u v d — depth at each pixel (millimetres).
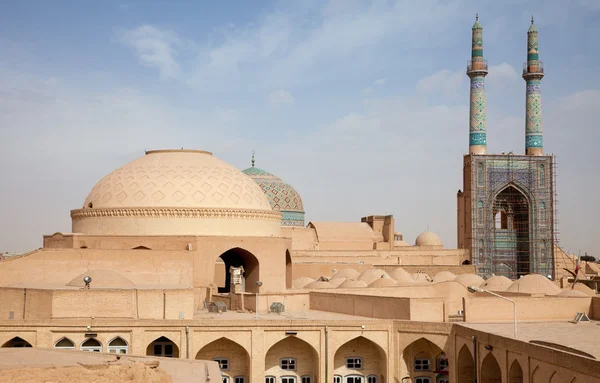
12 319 43250
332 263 72438
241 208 56594
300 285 64500
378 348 46594
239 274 57906
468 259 87312
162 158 58969
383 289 54750
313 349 45656
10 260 49031
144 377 26109
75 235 53844
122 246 53594
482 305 46188
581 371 30219
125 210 54812
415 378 46250
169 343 44750
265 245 55750
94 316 43531
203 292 53094
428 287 55656
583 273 84500
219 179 57812
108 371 26125
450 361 44031
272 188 83625
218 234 55375
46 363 27906
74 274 49750
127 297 44094
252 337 44844
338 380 46750
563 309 47469
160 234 54438
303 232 81875
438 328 44594
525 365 35156
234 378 45719
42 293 43469
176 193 55781
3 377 24109
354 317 49188
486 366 40188
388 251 81625
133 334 43312
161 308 44875
